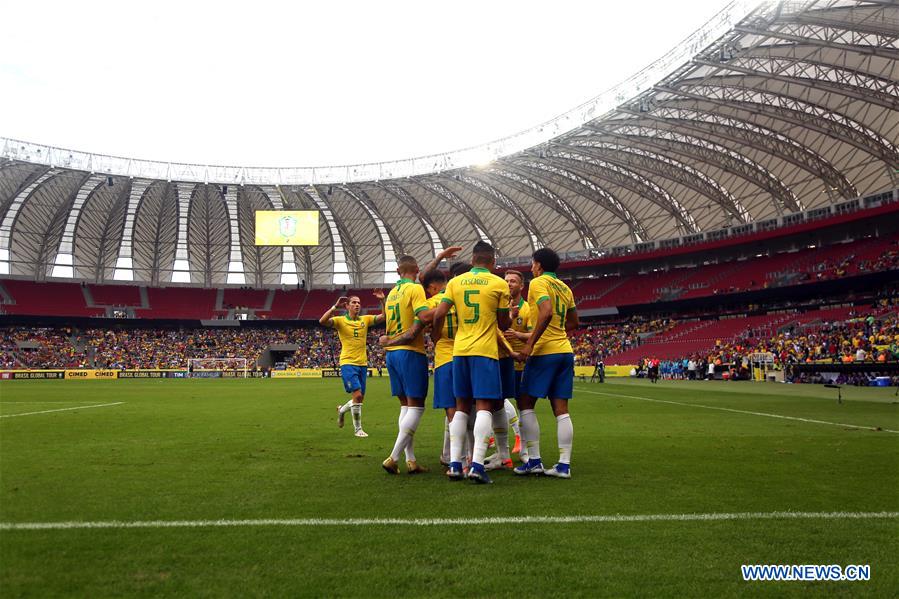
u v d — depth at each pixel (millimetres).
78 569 3572
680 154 46000
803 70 34188
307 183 59219
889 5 26422
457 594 3260
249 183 58875
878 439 9789
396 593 3264
